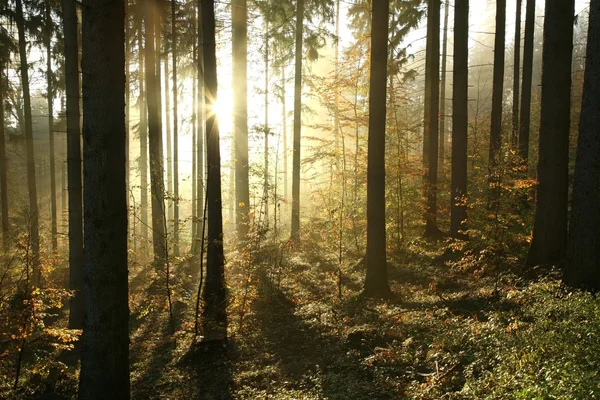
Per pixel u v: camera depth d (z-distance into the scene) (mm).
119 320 5660
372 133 10695
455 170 13508
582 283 7605
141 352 9758
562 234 9109
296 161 18297
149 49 15352
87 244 5598
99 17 5438
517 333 5934
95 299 5566
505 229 10398
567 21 8820
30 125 20203
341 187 17625
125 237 5758
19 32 19516
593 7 7508
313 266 15000
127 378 5746
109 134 5539
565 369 4566
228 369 7977
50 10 19844
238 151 14570
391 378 6332
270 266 12242
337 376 6746
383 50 10492
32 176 20281
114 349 5609
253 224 11156
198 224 20391
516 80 19438
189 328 9641
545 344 5398
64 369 8367
